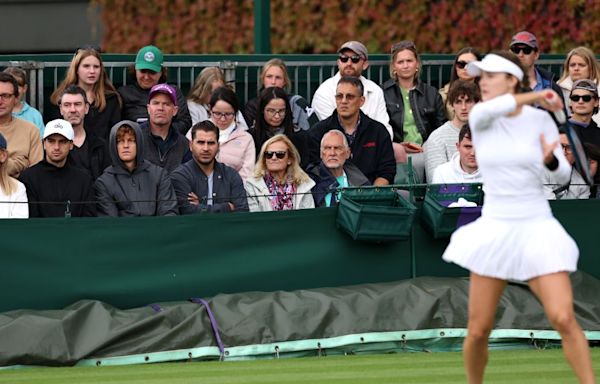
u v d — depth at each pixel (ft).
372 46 190.29
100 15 211.82
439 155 115.85
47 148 103.81
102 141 115.03
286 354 97.55
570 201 108.78
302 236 104.58
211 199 106.11
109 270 100.73
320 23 194.29
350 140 114.73
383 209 104.01
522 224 69.67
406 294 101.09
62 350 94.32
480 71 72.13
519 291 102.27
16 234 99.14
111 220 100.73
